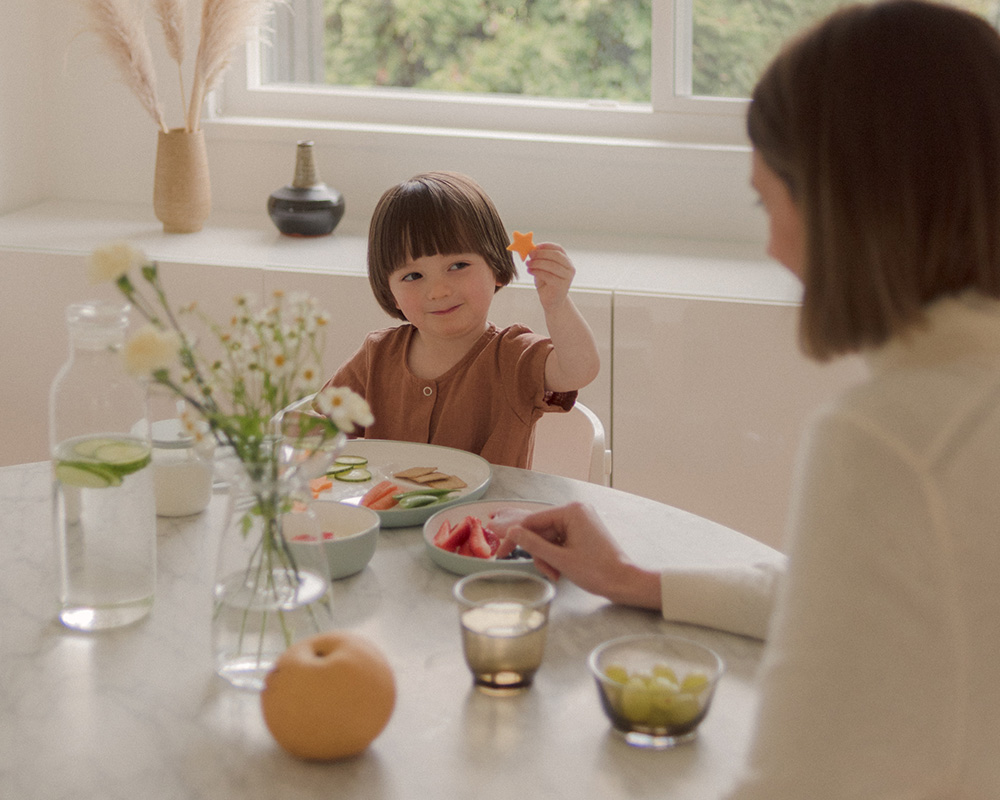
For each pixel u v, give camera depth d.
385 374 1.72
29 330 2.44
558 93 2.64
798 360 2.10
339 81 2.75
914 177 0.62
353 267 2.28
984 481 0.61
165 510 1.25
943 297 0.65
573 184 2.57
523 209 2.61
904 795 0.61
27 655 0.96
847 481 0.61
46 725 0.86
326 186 2.56
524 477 1.40
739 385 2.14
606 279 2.22
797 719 0.61
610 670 0.87
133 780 0.79
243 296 0.93
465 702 0.90
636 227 2.57
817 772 0.61
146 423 1.00
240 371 0.94
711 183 2.50
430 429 1.69
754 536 2.22
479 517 1.23
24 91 2.73
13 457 2.53
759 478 2.18
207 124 2.69
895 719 0.61
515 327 1.67
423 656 0.97
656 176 2.52
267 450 0.90
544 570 1.10
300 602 0.90
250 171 2.72
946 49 0.62
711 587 1.02
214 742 0.84
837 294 0.65
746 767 0.64
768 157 0.70
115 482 0.97
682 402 2.18
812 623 0.61
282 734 0.81
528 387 1.62
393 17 2.68
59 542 0.99
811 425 0.65
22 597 1.06
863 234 0.63
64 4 2.72
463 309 1.62
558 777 0.81
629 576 1.05
